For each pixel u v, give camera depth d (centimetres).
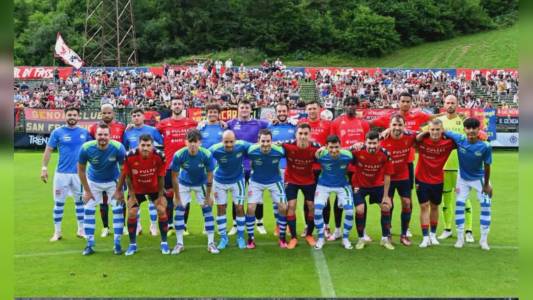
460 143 826
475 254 802
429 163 847
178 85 3628
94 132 951
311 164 852
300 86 3750
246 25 6694
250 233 855
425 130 869
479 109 2591
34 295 634
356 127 959
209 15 6750
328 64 6406
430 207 881
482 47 6494
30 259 789
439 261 765
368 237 889
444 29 7006
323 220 870
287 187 866
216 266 747
